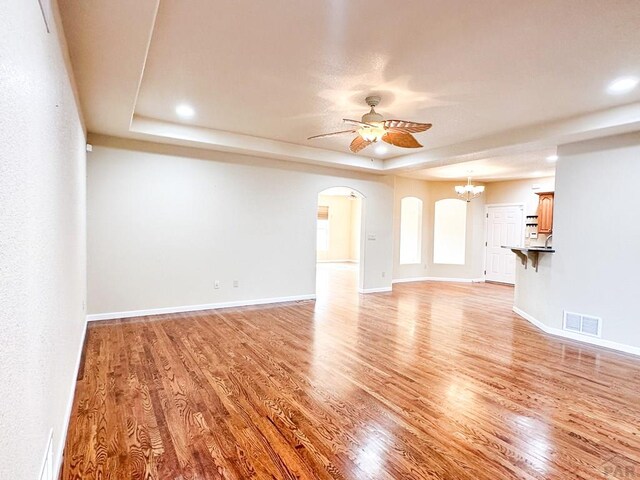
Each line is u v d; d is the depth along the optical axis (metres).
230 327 4.59
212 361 3.45
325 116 4.21
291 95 3.55
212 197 5.42
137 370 3.19
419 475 1.92
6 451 0.95
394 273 8.89
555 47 2.54
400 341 4.21
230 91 3.48
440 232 9.60
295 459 2.03
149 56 2.78
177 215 5.16
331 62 2.84
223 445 2.14
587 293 4.30
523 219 8.51
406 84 3.22
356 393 2.86
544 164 6.68
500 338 4.40
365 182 7.17
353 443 2.20
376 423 2.43
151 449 2.09
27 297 1.19
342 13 2.19
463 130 4.60
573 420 2.52
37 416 1.35
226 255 5.60
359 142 3.99
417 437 2.28
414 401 2.75
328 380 3.09
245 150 5.33
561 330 4.54
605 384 3.12
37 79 1.33
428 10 2.13
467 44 2.53
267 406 2.62
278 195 6.05
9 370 0.98
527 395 2.89
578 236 4.39
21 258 1.11
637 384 3.13
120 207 4.76
